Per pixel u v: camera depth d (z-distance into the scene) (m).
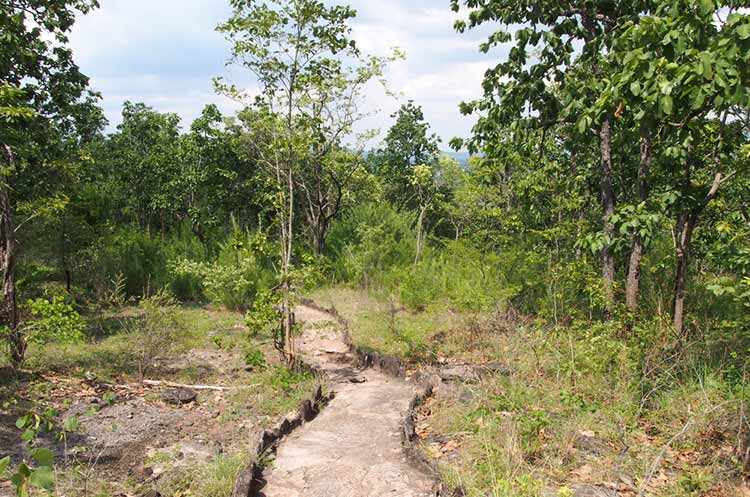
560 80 9.55
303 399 7.62
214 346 11.24
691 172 8.64
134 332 10.53
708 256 9.42
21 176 11.73
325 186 21.86
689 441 5.32
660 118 5.93
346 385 8.65
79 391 8.10
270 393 8.16
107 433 6.70
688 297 9.38
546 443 5.36
